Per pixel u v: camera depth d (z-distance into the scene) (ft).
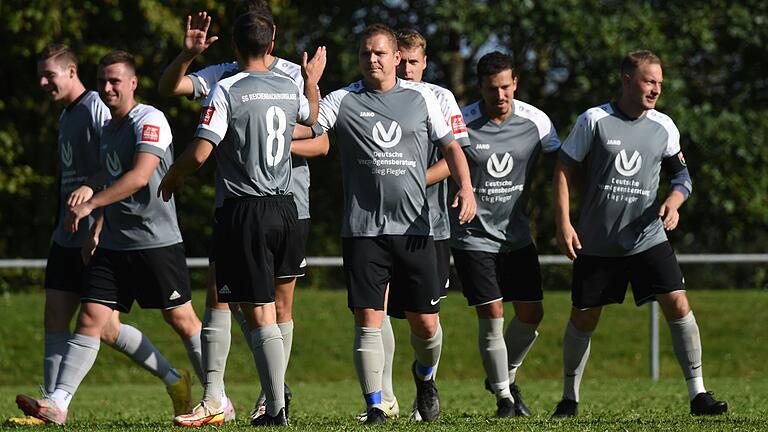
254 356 77.66
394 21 303.68
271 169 76.64
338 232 337.31
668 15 303.27
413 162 80.74
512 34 301.63
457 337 190.60
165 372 95.25
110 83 86.12
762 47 308.81
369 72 81.10
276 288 85.92
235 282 76.18
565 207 90.99
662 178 303.48
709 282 335.06
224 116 75.41
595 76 292.40
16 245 337.31
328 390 153.48
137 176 83.46
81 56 299.58
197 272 307.78
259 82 76.69
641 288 92.17
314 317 195.11
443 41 307.99
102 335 92.89
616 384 154.92
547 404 115.96
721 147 294.66
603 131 90.48
